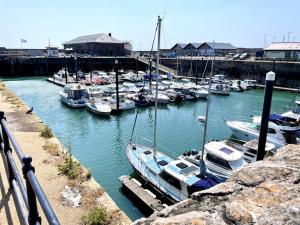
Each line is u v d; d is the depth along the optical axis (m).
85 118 35.06
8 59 76.06
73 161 10.09
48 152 10.86
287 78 58.72
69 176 9.09
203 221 2.41
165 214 2.78
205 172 15.19
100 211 7.28
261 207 2.47
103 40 95.19
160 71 75.56
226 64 70.38
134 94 45.81
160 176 15.84
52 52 97.12
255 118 27.69
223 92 51.94
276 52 73.62
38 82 67.25
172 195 14.82
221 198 2.82
